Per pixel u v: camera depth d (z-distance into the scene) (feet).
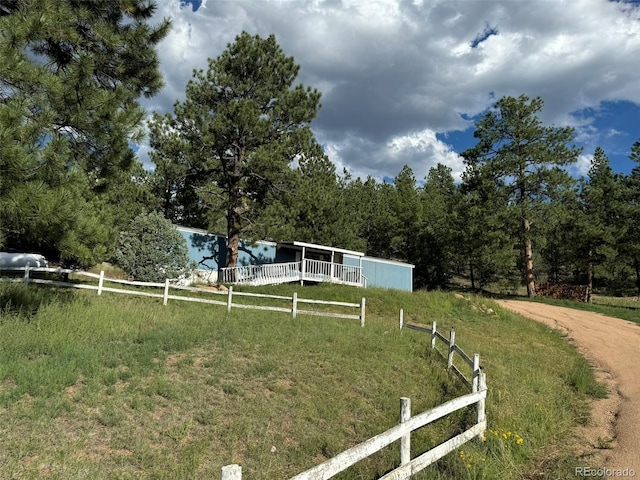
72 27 29.14
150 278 61.00
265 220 78.54
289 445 20.08
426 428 23.09
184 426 19.62
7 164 22.99
